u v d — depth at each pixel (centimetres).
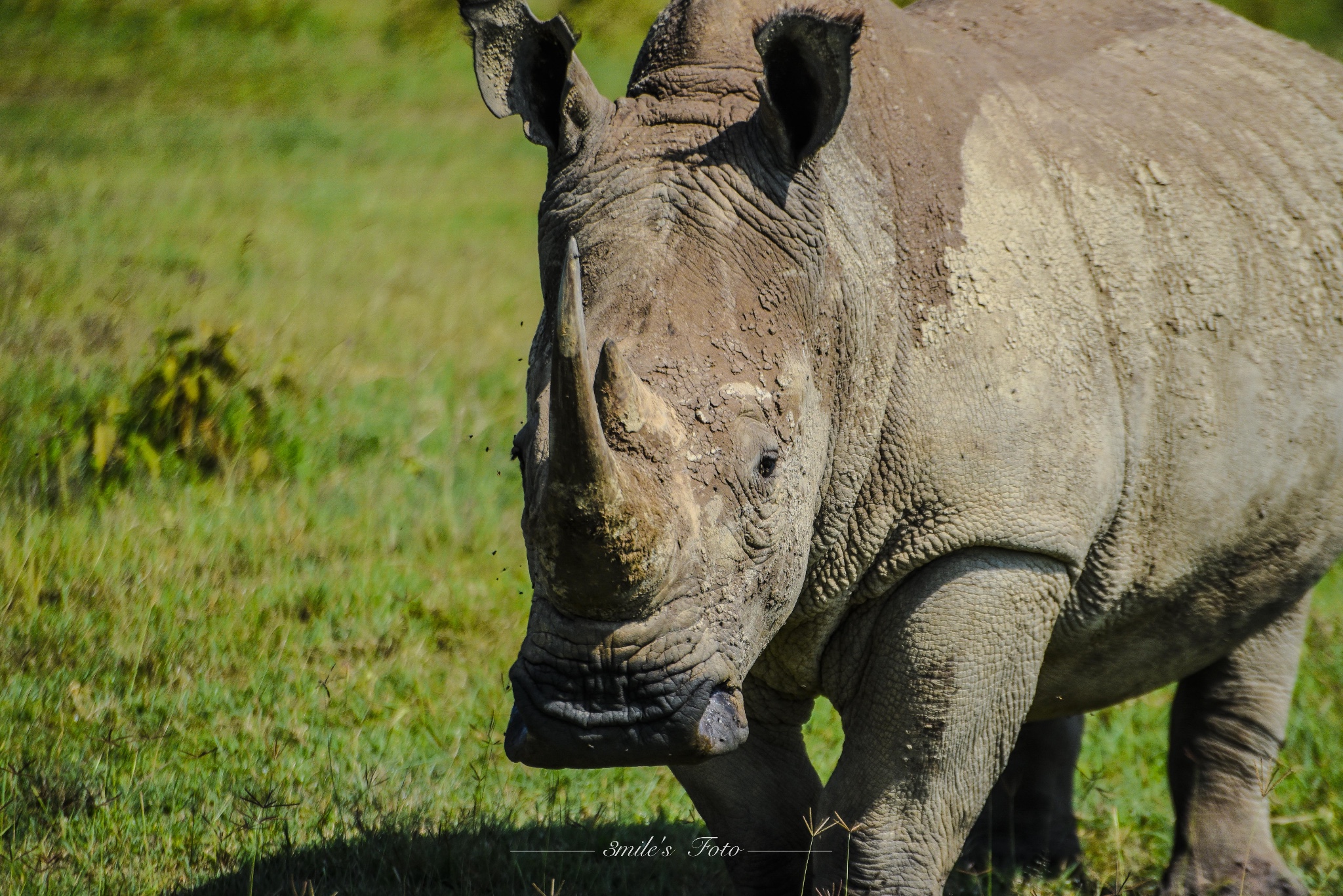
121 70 7719
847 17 1205
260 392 2973
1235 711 1822
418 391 3425
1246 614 1730
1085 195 1530
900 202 1411
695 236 1230
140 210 5228
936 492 1400
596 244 1237
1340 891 1845
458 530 2730
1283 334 1627
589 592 1088
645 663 1120
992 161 1488
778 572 1230
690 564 1137
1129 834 2006
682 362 1169
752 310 1221
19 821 1753
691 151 1264
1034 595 1436
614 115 1311
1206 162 1636
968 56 1595
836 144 1359
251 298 4178
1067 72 1658
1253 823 1812
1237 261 1602
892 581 1424
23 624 2233
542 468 1140
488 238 5322
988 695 1436
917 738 1427
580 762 1138
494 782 1964
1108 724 2327
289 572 2473
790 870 1593
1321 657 2509
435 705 2138
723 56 1341
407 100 7756
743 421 1180
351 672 2195
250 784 1883
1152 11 1823
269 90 7644
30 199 5225
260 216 5350
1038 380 1429
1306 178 1706
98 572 2381
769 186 1260
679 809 1992
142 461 2809
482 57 1313
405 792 1906
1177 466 1561
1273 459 1628
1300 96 1795
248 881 1645
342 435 3083
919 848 1449
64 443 2822
